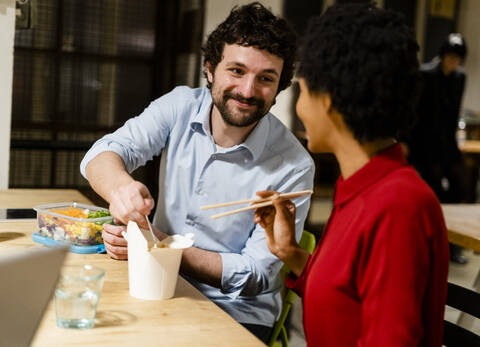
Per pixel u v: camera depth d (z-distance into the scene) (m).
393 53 0.94
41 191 2.22
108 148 1.77
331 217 1.08
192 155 1.79
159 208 1.87
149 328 1.08
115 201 1.41
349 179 1.02
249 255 1.66
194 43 4.84
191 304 1.23
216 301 1.69
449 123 4.82
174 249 1.22
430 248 0.94
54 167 4.77
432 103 4.71
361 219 0.96
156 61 5.08
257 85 1.62
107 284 1.30
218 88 1.65
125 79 4.99
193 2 4.89
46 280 0.79
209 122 1.78
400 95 0.96
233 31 1.59
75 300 1.03
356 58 0.95
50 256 0.79
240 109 1.64
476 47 7.36
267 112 1.68
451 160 4.90
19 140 2.99
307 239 1.75
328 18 0.99
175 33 5.00
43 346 0.96
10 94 2.59
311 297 1.04
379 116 0.96
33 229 1.68
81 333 1.02
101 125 4.96
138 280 1.22
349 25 0.96
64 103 4.79
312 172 1.78
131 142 1.80
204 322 1.14
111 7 4.82
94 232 1.54
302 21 5.76
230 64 1.61
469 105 7.54
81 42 4.77
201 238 1.78
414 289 0.91
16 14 2.58
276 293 1.80
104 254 1.53
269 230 1.31
